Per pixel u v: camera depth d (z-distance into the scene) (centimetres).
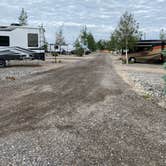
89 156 477
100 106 852
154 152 498
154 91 1179
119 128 635
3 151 494
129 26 3494
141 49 3412
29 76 1662
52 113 761
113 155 482
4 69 2148
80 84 1322
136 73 2020
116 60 4428
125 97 1009
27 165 439
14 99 946
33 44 2420
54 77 1616
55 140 550
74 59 4316
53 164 444
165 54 1086
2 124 655
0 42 2309
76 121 686
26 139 555
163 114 774
